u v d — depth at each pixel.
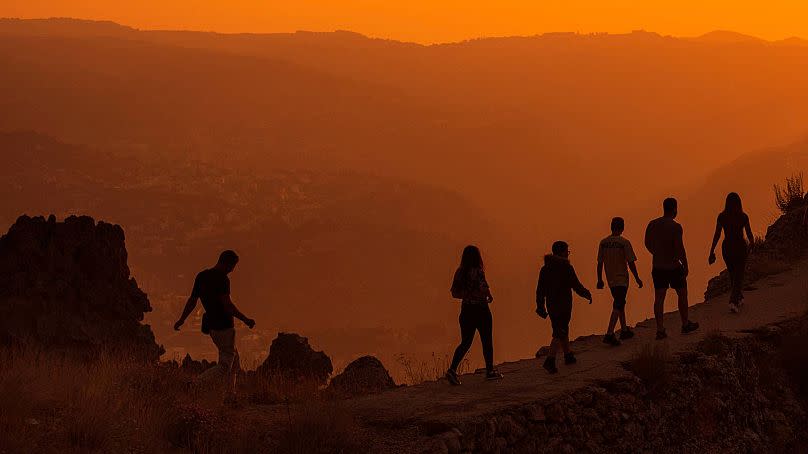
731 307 22.48
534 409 13.82
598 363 17.25
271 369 18.36
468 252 16.12
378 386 17.84
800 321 20.78
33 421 11.06
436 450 12.02
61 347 15.99
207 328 14.59
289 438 12.05
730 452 16.48
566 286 16.69
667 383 16.36
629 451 14.87
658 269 19.69
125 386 13.19
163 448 11.46
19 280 16.36
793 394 19.09
